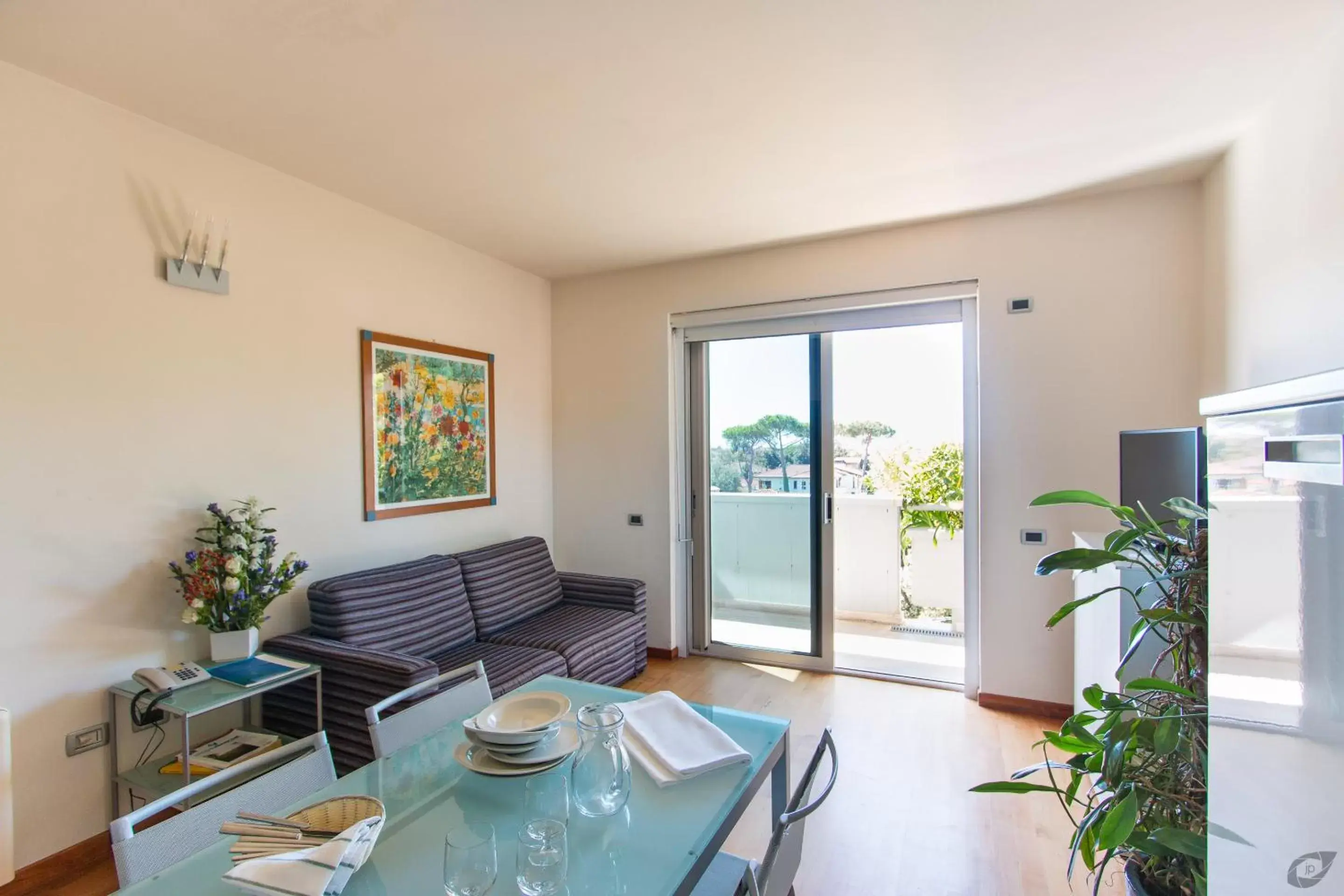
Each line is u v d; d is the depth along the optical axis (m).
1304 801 0.83
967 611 3.45
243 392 2.59
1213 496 1.10
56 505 2.06
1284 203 2.15
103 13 1.71
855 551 5.01
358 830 1.09
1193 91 2.14
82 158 2.12
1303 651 0.83
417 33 1.81
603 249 3.79
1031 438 3.21
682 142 2.48
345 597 2.67
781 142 2.49
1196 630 1.50
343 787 1.38
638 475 4.23
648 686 3.64
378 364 3.17
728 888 1.42
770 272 3.81
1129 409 3.05
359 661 2.41
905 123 2.35
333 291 2.96
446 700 1.78
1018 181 2.88
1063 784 2.58
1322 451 0.79
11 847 1.84
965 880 2.02
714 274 3.96
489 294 3.92
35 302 2.01
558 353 4.49
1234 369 2.56
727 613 4.18
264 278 2.67
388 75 2.02
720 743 1.50
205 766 2.19
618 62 1.96
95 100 2.14
